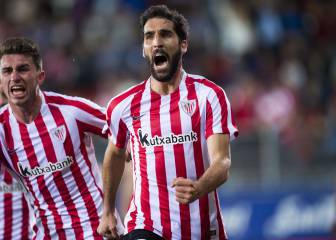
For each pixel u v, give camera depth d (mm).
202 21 51094
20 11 55844
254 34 51719
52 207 21391
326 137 41625
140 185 19750
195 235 19719
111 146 20188
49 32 53750
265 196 40844
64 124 21047
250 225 40875
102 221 20375
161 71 19141
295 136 41312
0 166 22172
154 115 19516
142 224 19609
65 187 21266
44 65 51219
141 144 19672
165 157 19438
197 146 19375
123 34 52344
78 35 53031
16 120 21125
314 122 41938
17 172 21531
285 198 40844
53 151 21109
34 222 21781
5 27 54875
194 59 49750
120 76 49219
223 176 18328
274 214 40781
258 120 43312
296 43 50750
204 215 19688
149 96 19625
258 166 41000
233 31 51750
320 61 50375
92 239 21266
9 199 23562
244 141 41156
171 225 19578
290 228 40844
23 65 20453
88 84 49938
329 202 40969
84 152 21359
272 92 46219
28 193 21703
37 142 21109
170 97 19469
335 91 48719
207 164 19516
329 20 52969
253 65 49812
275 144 40875
